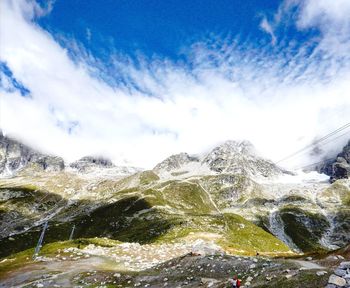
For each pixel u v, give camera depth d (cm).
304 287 3091
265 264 4403
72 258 7894
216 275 4525
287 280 3359
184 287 4288
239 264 4700
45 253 8856
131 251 8681
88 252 8544
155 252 8600
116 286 5034
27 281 5891
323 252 5947
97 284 5294
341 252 5128
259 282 3653
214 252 6178
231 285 3706
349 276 2909
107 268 6819
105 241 11931
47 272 6444
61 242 11781
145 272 5472
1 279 6312
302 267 3875
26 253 10412
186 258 5547
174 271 5131
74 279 5703
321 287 2967
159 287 4609
